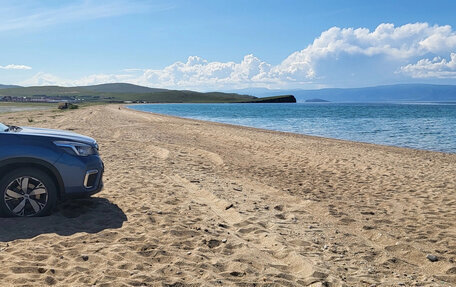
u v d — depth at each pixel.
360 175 11.06
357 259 4.66
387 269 4.40
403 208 7.36
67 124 26.78
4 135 5.43
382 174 11.28
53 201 5.59
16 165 5.48
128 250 4.45
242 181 9.64
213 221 5.90
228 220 6.12
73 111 59.53
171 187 8.14
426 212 7.06
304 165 12.70
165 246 4.68
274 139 21.77
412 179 10.53
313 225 6.02
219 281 3.74
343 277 4.04
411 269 4.45
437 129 35.59
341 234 5.64
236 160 13.16
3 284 3.47
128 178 8.76
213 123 38.72
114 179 8.56
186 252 4.54
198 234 5.22
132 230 5.25
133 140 17.53
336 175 11.01
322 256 4.68
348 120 52.66
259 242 5.14
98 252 4.39
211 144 18.03
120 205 6.52
